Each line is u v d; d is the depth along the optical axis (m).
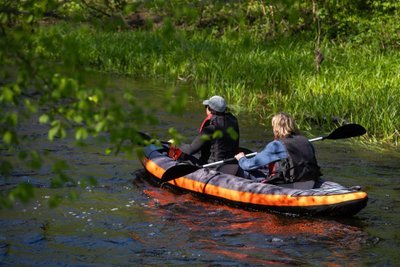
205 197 15.30
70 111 6.85
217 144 15.69
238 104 26.77
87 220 13.43
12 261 11.15
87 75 6.88
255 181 14.99
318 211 13.59
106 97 6.78
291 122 14.57
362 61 31.95
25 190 6.19
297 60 32.53
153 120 6.85
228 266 11.10
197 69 32.06
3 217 13.38
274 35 38.81
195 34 38.47
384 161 19.11
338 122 23.38
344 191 13.64
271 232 12.94
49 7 7.43
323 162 18.86
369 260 11.48
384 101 24.02
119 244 12.12
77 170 17.09
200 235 12.71
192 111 25.36
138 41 37.47
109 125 6.73
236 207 14.69
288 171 14.33
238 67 31.22
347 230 13.10
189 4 7.58
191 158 16.78
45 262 11.16
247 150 16.39
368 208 14.63
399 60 31.47
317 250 11.97
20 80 6.88
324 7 40.62
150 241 12.34
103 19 7.80
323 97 25.14
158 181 16.53
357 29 38.47
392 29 36.53
